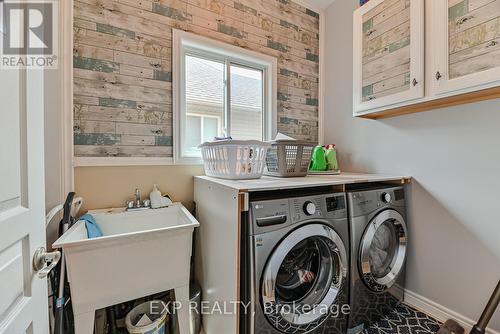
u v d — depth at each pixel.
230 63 1.91
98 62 1.38
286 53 2.15
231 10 1.84
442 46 1.23
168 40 1.58
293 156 1.59
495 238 1.28
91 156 1.37
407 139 1.68
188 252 1.24
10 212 0.55
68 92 1.28
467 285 1.39
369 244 1.40
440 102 1.38
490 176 1.29
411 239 1.67
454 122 1.43
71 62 1.29
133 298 1.11
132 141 1.48
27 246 0.62
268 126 2.06
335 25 2.25
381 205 1.50
